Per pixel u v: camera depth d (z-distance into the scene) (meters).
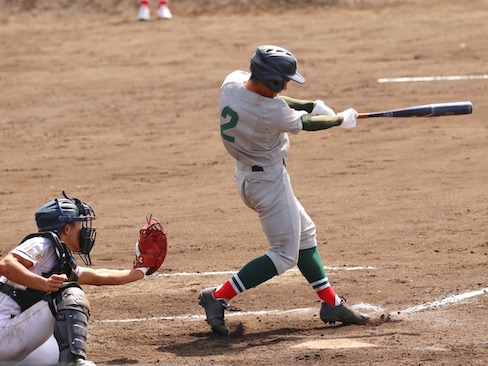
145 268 23.11
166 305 29.80
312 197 45.03
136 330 26.97
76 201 22.33
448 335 24.95
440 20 93.25
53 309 21.16
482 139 54.75
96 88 74.44
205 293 26.09
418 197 43.84
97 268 34.53
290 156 53.78
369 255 34.94
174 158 54.91
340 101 65.88
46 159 55.81
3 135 62.22
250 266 25.61
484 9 99.00
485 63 74.56
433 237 37.06
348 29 91.50
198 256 35.97
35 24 102.94
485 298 28.83
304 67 77.19
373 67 75.69
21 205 46.41
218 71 77.75
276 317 27.98
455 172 48.16
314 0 105.00
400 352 23.08
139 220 42.38
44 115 67.19
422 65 75.38
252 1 106.00
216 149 56.59
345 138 57.22
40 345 21.70
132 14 106.00
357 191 45.72
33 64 83.44
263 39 88.88
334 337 25.30
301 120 24.91
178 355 24.00
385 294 29.84
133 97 71.06
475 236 36.84
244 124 24.67
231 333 26.36
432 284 30.69
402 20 94.56
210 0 107.25
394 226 39.12
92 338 26.12
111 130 62.41
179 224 41.31
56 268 21.55
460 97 64.94
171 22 99.88
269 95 24.72
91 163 54.53
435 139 55.56
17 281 20.84
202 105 67.94
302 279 32.31
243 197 25.84
